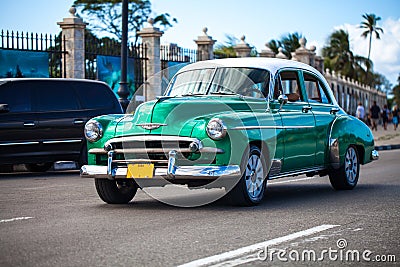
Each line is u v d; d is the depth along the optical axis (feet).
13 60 62.85
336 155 32.91
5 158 42.47
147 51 79.10
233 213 25.55
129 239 20.20
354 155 35.09
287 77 30.94
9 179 41.96
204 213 25.55
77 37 69.56
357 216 25.00
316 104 32.58
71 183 38.70
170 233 21.21
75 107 44.93
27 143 43.04
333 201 29.66
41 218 24.34
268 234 21.12
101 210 26.55
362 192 33.71
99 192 28.17
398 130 142.72
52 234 21.02
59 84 44.91
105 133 26.96
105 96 46.52
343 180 34.19
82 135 44.86
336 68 248.52
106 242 19.74
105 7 154.20
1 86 43.01
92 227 22.34
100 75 73.00
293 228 22.24
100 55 73.00
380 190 34.68
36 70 64.54
